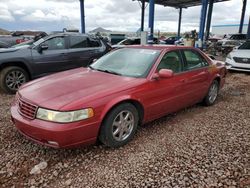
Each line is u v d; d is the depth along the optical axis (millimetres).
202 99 4941
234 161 2889
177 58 4125
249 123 4164
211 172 2662
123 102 3145
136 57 3961
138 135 3613
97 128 2881
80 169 2732
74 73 3836
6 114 4395
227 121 4254
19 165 2795
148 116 3580
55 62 6684
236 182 2494
